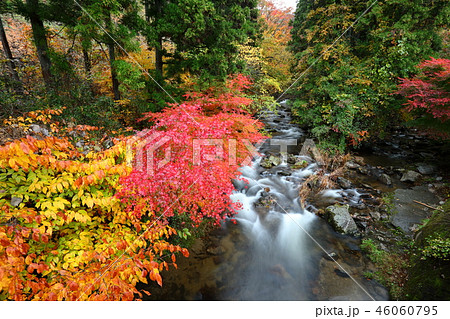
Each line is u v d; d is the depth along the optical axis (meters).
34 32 5.37
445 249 2.93
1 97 4.20
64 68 5.44
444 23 6.57
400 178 6.15
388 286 3.20
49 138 2.36
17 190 2.27
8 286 1.73
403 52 6.36
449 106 5.17
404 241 3.96
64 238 2.49
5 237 1.77
